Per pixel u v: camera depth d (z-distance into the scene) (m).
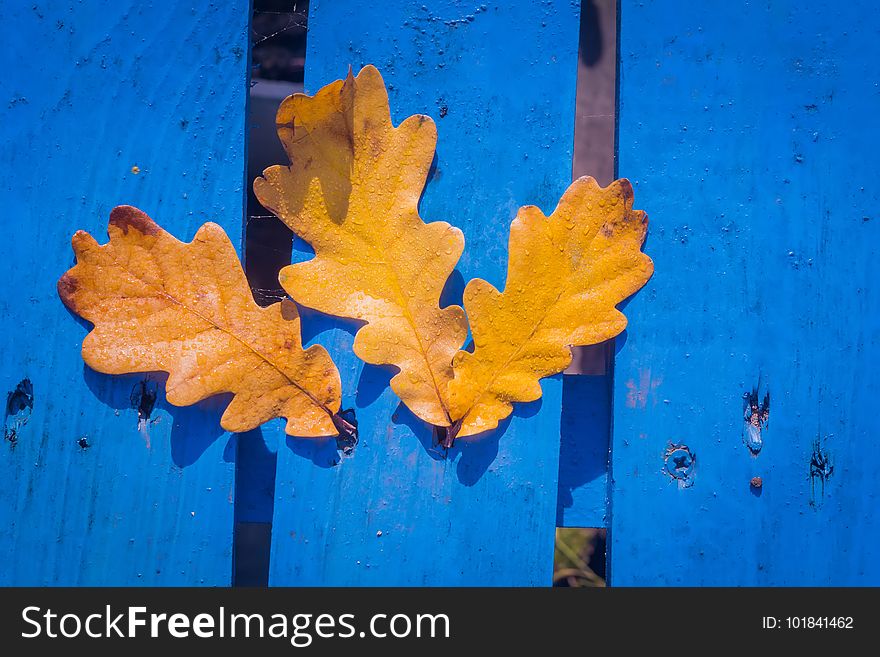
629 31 0.49
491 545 0.48
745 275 0.48
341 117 0.48
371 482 0.48
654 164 0.48
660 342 0.48
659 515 0.48
